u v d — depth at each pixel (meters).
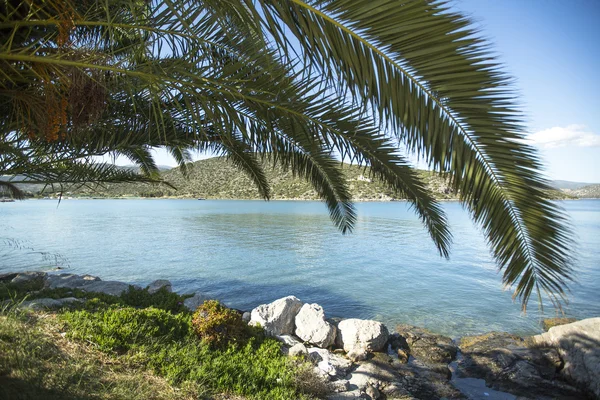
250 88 2.99
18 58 2.34
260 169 7.05
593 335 8.86
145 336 6.42
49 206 126.50
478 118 1.94
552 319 13.63
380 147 3.78
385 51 1.90
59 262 23.36
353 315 14.45
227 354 6.93
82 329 6.09
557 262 2.17
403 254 30.00
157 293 11.07
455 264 25.72
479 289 18.53
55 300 8.05
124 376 5.06
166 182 7.02
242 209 102.62
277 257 27.47
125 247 30.61
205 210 96.62
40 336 5.45
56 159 5.14
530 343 10.16
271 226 53.22
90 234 39.50
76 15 2.42
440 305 15.73
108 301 9.17
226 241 36.09
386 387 7.74
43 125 2.82
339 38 1.93
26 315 6.39
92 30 3.50
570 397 7.95
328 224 57.38
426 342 10.55
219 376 5.88
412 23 1.80
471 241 39.75
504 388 8.31
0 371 4.07
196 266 23.36
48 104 2.63
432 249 33.09
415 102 1.97
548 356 9.23
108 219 62.50
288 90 3.05
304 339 10.03
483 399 7.84
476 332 12.50
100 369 5.08
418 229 51.75
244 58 2.90
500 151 1.98
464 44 1.80
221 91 3.01
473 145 2.00
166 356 6.00
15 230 41.72
